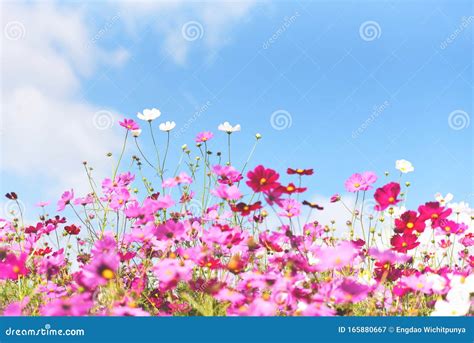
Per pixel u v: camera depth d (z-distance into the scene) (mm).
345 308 1751
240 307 1693
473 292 1769
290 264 1729
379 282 1846
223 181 2088
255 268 1907
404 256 1862
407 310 1839
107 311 1699
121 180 2244
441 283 1788
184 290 1975
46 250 2184
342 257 1690
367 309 1831
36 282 2025
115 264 1623
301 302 1676
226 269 1784
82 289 1615
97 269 1614
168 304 1884
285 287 1673
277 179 1779
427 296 1924
